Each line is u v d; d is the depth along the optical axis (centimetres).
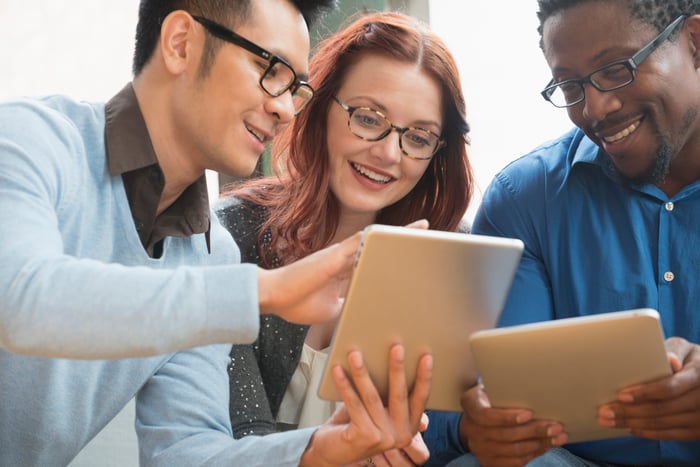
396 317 110
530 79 241
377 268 104
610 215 172
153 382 144
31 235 102
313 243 193
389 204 194
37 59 297
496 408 124
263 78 125
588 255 172
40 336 96
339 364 113
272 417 178
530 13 241
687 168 164
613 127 155
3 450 126
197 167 131
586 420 122
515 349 111
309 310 109
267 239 192
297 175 193
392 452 137
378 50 186
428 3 252
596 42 151
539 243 178
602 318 107
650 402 116
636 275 167
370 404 114
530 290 176
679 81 152
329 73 189
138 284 98
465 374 122
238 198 200
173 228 134
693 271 163
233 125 126
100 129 127
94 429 136
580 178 176
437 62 186
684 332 163
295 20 130
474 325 115
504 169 188
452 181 201
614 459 162
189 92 126
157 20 128
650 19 150
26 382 125
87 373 130
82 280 97
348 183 188
